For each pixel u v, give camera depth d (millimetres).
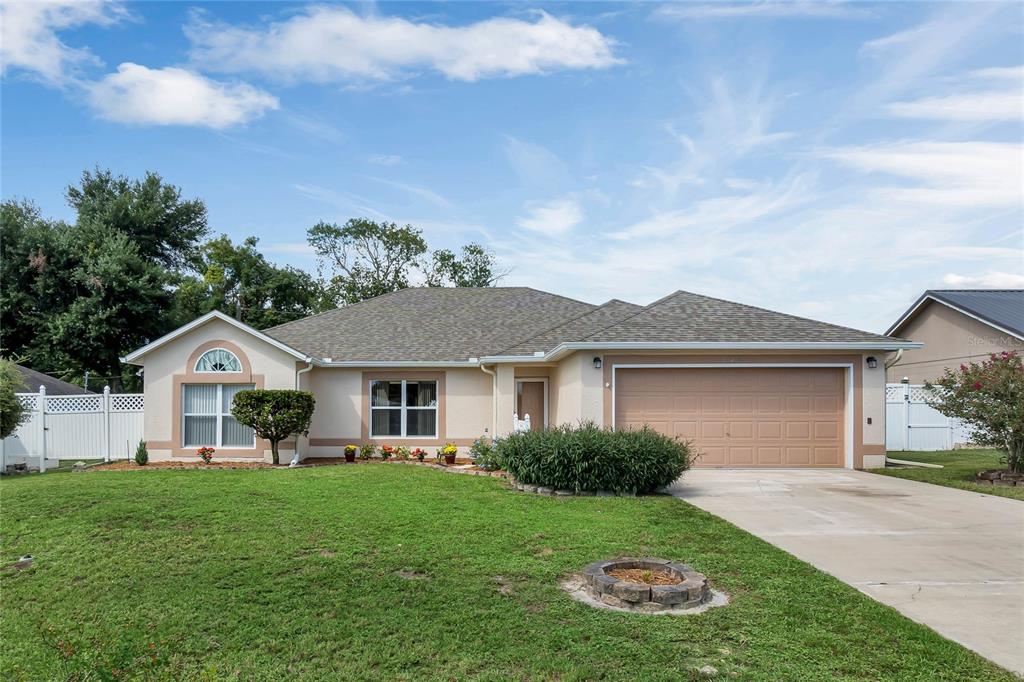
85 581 7648
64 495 11766
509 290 25656
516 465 12703
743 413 16297
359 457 19156
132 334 33906
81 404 19391
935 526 9875
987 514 10734
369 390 19969
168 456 18250
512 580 7324
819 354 16281
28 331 33469
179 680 5059
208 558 8234
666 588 6504
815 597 6723
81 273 32219
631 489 12258
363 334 21750
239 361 18344
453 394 20078
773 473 15438
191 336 18406
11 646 6184
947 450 21891
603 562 7453
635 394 16250
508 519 10039
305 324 22766
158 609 6750
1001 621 6156
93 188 42312
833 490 13047
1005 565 7891
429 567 7738
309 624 6246
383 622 6234
